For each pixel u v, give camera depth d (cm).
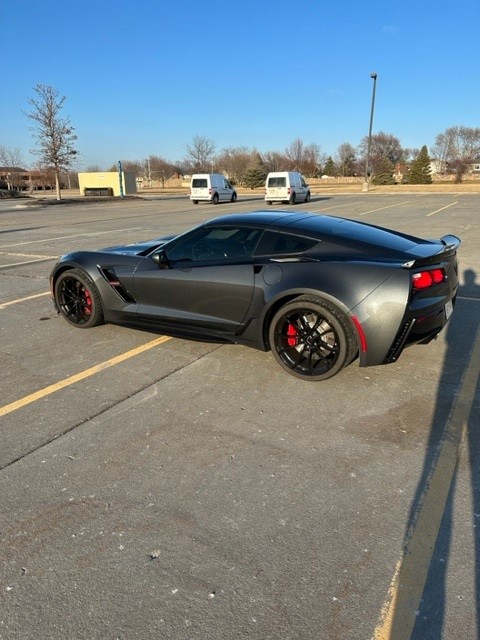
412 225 1434
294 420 329
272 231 405
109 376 401
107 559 214
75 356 446
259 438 308
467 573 203
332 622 183
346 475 270
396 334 348
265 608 189
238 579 203
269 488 260
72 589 199
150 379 394
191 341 480
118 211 2448
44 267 889
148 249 511
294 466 279
